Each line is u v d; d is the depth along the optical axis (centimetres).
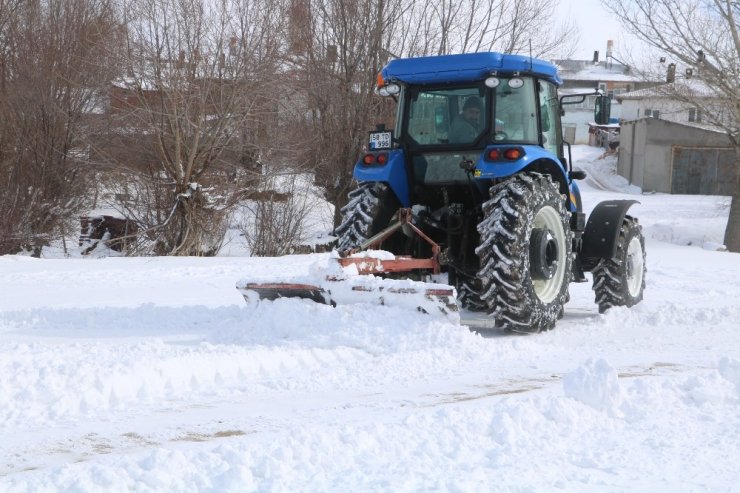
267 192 2023
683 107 2167
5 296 1025
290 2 2098
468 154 783
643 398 483
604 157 5559
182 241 1950
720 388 505
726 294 1130
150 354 576
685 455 388
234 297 1033
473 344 644
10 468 372
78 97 2139
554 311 767
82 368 519
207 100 1984
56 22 2206
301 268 1330
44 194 2114
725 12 2000
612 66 6712
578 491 337
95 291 1077
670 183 4628
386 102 2227
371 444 387
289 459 363
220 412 470
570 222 850
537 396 470
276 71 2028
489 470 360
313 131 2162
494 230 720
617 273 873
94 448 402
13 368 530
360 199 796
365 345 637
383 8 2225
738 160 2133
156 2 1919
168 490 329
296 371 577
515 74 766
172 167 1967
